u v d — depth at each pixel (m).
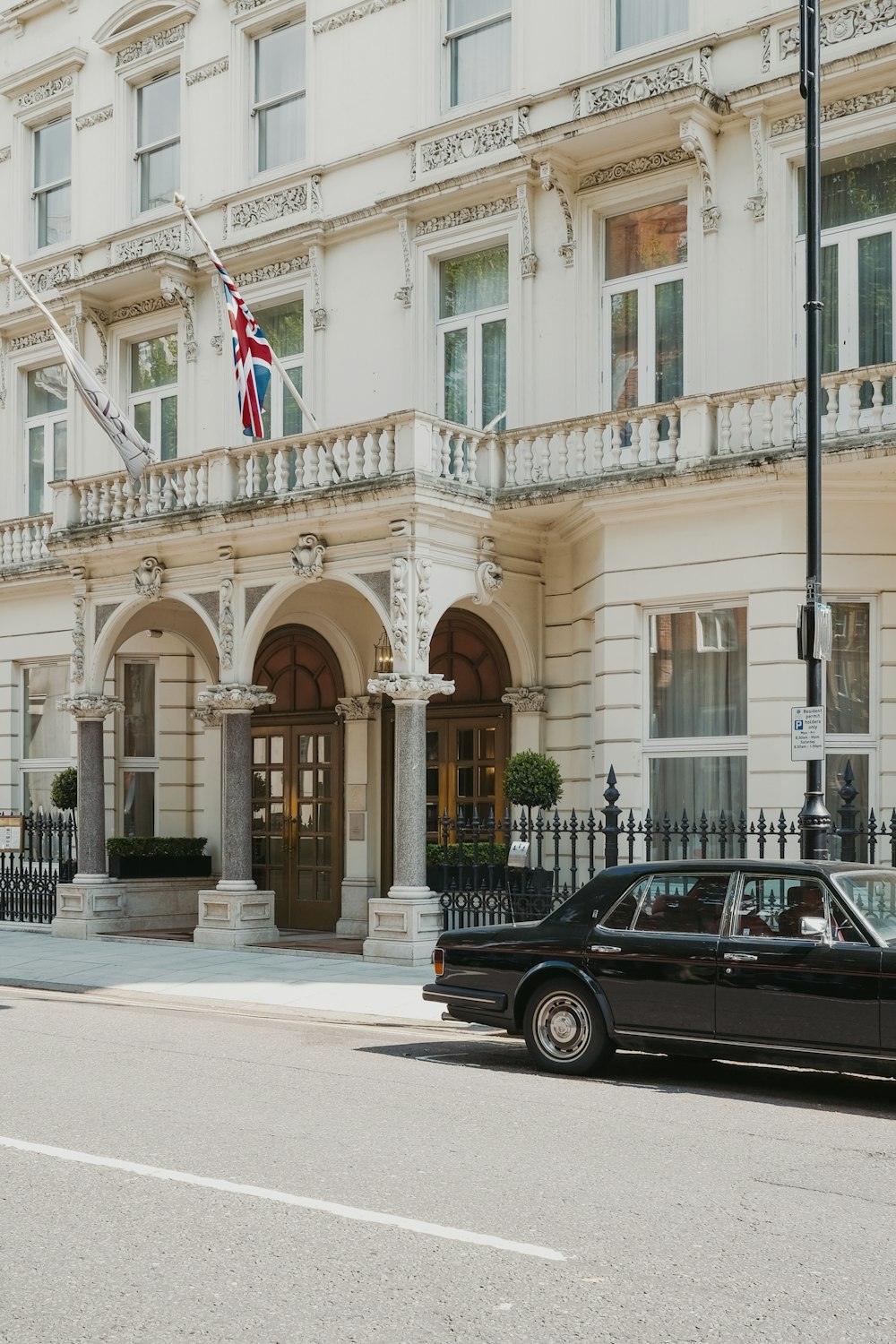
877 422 14.52
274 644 21.70
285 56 21.67
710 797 16.02
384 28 20.17
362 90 20.39
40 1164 7.16
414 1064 10.43
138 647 22.89
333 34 20.75
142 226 22.95
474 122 19.05
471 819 18.94
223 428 21.75
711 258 16.73
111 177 23.70
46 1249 5.80
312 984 14.98
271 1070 9.97
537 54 18.50
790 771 15.17
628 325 17.69
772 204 16.30
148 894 20.98
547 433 17.02
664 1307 5.16
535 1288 5.34
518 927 10.48
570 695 18.00
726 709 15.95
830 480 14.98
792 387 15.04
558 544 18.19
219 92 22.16
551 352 18.16
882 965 8.81
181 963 16.89
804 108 16.11
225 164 21.97
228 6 21.98
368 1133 7.90
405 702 16.52
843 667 15.58
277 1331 4.92
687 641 16.25
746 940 9.38
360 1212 6.30
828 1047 8.96
